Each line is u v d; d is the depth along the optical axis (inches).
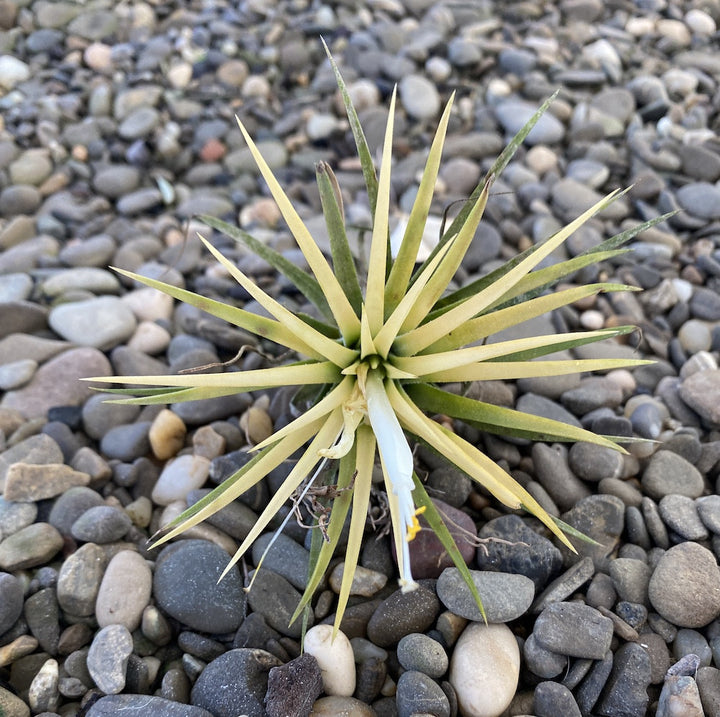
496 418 5.2
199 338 8.3
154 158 10.9
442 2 13.5
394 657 5.6
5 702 5.2
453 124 11.4
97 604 5.8
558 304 5.0
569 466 6.8
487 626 5.6
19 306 8.2
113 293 8.9
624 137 11.0
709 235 9.4
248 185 10.6
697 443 6.9
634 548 6.2
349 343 5.2
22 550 6.0
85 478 6.8
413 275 5.9
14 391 7.6
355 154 10.9
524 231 9.5
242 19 13.1
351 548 4.9
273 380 4.8
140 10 13.2
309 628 5.8
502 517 6.2
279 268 6.3
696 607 5.6
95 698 5.3
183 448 7.3
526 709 5.3
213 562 5.9
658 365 7.9
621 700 5.2
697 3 13.4
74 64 12.2
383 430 4.5
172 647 5.8
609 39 12.8
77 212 9.9
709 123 11.3
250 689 5.2
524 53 12.1
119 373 7.9
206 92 11.8
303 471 4.8
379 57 12.1
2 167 10.5
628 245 9.4
